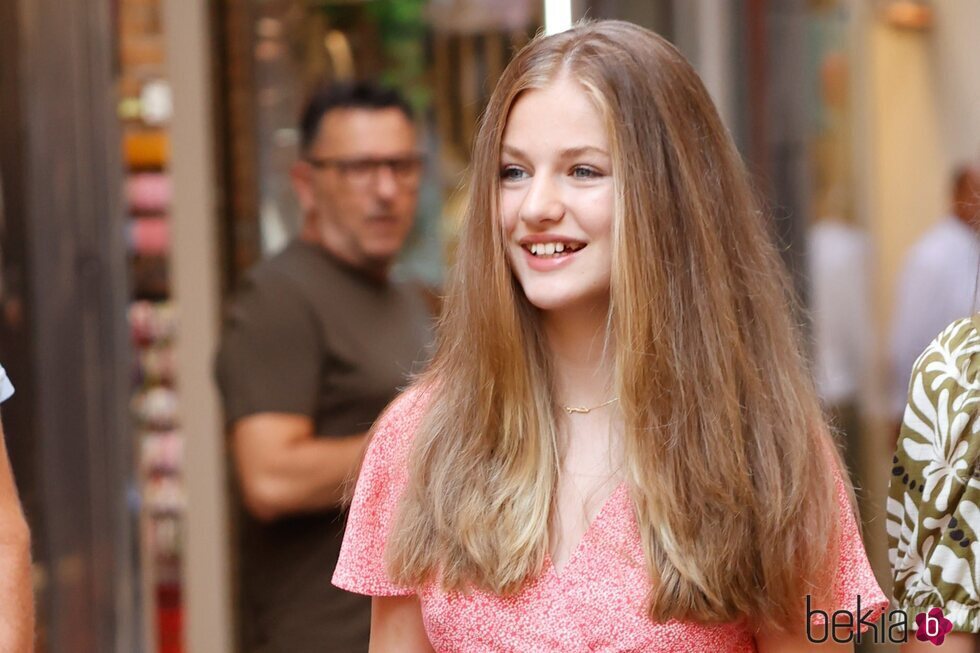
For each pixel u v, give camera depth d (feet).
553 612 15.52
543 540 15.69
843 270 37.06
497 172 15.92
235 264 33.58
